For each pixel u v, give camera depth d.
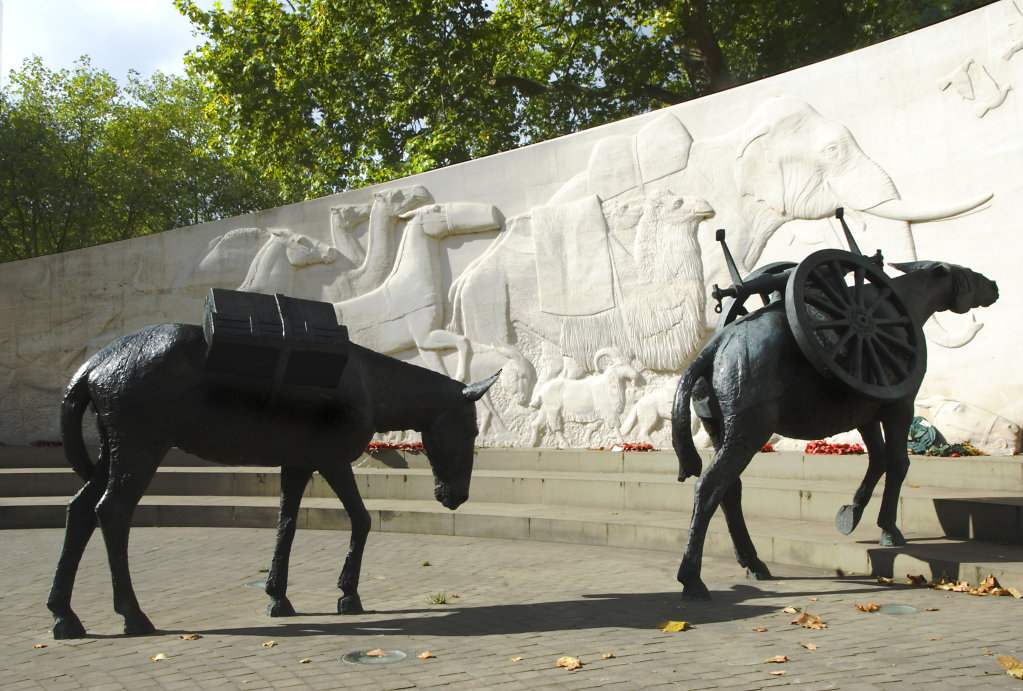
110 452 6.08
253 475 13.28
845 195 11.72
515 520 10.37
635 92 25.88
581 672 4.91
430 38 23.02
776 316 7.16
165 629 6.26
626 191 13.52
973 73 10.81
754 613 6.26
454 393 7.11
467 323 14.63
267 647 5.65
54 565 9.09
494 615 6.48
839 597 6.66
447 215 14.86
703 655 5.20
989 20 10.73
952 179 10.91
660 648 5.39
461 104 24.50
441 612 6.64
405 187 15.30
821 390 7.20
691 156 13.02
